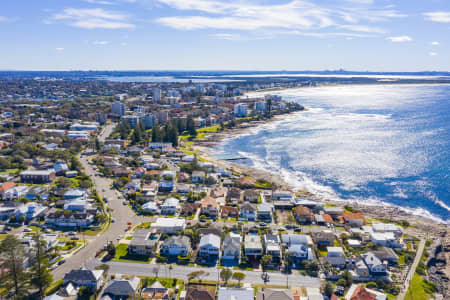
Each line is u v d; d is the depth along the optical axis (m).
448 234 131.62
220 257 108.81
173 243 110.56
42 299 87.38
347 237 124.06
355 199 168.25
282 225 135.00
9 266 88.19
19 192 154.12
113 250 108.44
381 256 108.88
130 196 157.50
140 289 91.81
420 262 109.88
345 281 94.50
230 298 85.88
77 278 91.69
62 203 144.88
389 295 92.19
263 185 182.62
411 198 168.25
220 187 178.12
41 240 95.75
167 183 173.38
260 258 109.12
